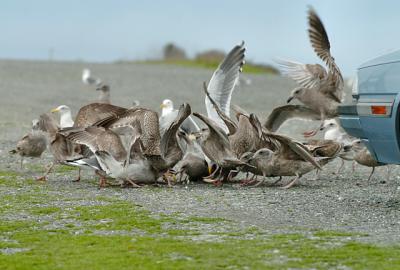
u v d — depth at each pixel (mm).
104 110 16406
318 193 15383
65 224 12438
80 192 15578
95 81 46719
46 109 36375
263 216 12922
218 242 11000
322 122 20250
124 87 48969
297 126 30000
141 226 12156
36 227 12258
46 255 10469
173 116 18672
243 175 18703
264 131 16344
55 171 18859
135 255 10336
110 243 11031
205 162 17172
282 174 16438
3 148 22875
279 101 42219
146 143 16047
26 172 18625
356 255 10172
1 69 60875
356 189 15961
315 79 19938
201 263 9898
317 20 19500
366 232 11625
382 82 13031
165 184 16891
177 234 11578
